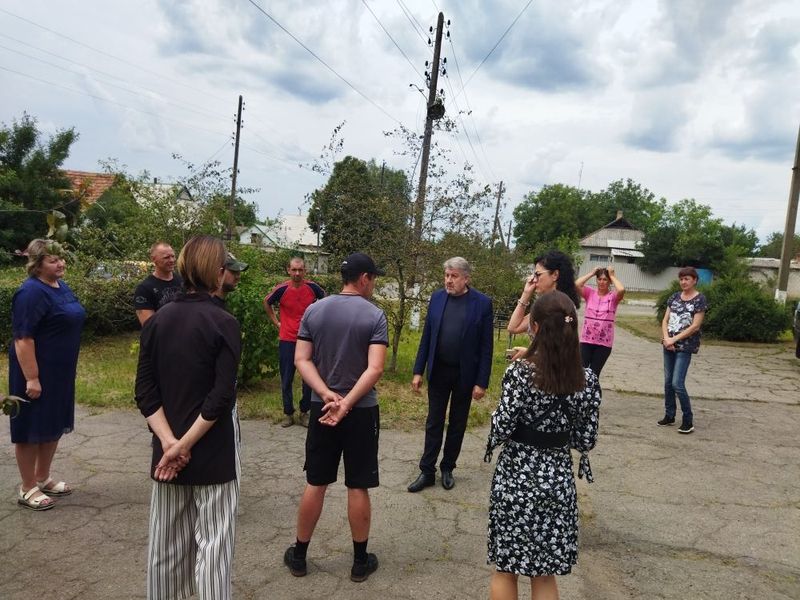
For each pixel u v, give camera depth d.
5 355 8.81
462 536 3.68
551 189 66.12
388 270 8.14
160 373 2.47
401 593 3.03
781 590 3.18
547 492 2.51
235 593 2.99
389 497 4.24
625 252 46.69
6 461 4.65
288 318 5.80
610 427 6.29
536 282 4.28
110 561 3.23
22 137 24.80
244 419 6.05
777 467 5.14
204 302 2.51
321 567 3.26
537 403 2.52
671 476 4.86
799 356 10.92
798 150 15.30
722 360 11.32
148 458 4.83
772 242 72.31
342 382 3.11
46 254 3.73
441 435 4.46
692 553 3.57
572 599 3.05
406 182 8.57
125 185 10.66
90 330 10.26
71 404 3.97
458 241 8.05
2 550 3.32
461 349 4.34
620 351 12.32
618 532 3.83
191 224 10.32
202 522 2.49
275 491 4.28
